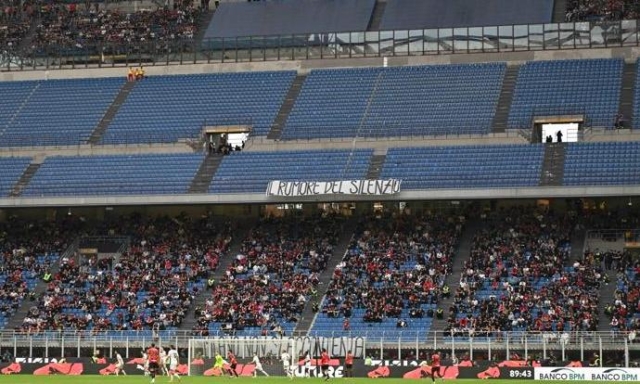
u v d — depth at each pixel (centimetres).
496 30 16300
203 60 17300
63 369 12038
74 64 17588
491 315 12281
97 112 16538
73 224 15125
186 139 15738
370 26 17250
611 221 13525
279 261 13875
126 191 14775
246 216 14875
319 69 16762
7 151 16012
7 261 14625
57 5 18600
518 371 10894
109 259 14362
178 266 14138
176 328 13075
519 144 14538
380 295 12938
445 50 16462
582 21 16250
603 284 12644
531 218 13788
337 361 11512
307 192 14162
